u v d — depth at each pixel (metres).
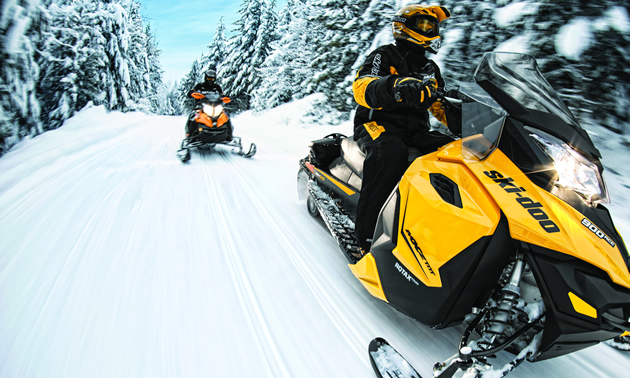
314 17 14.80
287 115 15.50
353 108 12.69
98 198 3.99
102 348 1.71
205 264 2.54
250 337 1.81
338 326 1.92
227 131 6.46
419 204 1.66
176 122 16.16
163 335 1.81
